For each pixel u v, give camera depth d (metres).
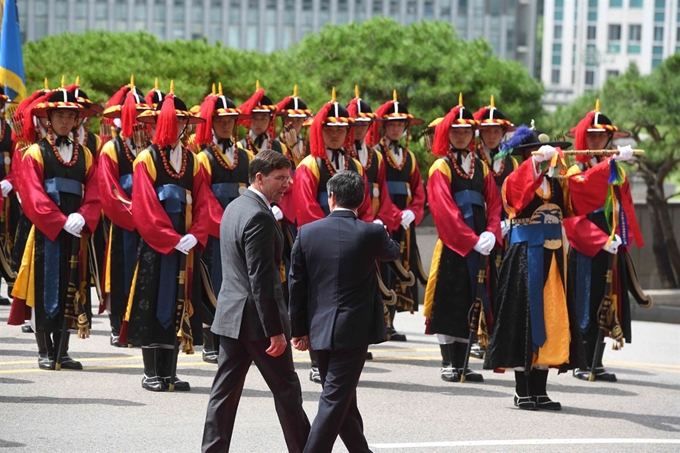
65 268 18.12
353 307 12.03
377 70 50.56
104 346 21.27
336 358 12.05
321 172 19.17
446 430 14.88
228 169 19.95
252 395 16.94
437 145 18.94
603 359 22.25
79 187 18.34
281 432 14.47
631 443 14.52
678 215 55.59
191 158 17.41
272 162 12.12
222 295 12.30
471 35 127.81
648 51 173.38
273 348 11.84
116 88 41.97
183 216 17.12
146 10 122.19
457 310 18.89
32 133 18.72
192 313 17.00
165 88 41.50
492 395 17.62
